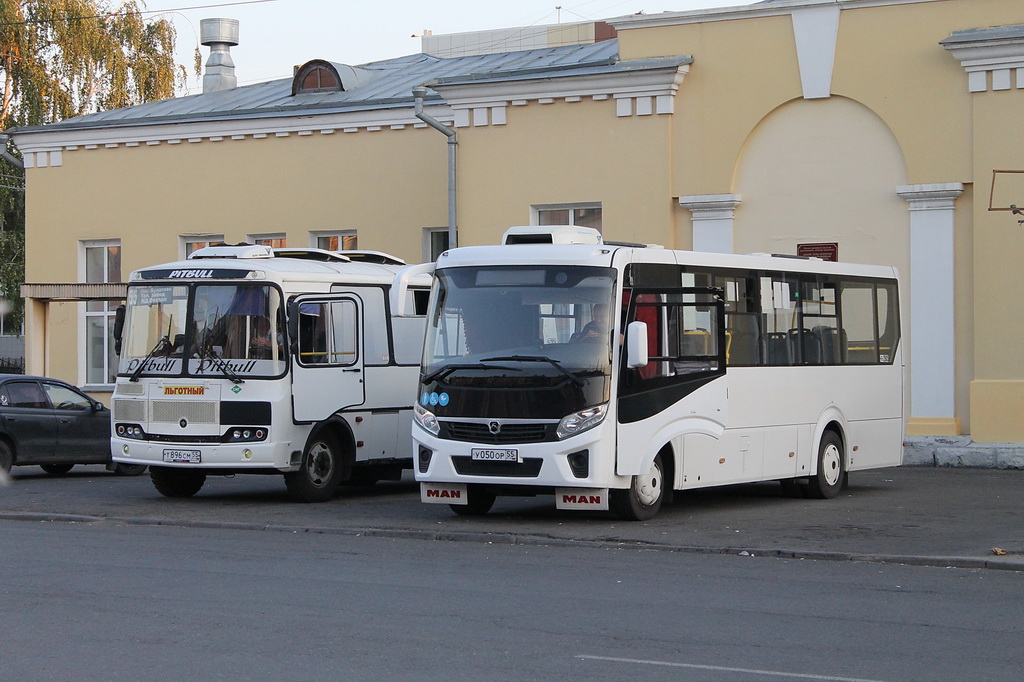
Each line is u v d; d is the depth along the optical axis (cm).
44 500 1878
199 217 3177
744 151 2473
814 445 1819
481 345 1541
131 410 1842
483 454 1511
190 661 827
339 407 1872
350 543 1415
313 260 1986
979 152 2267
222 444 1778
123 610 998
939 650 871
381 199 2973
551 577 1174
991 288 2258
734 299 1697
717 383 1638
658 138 2517
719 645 883
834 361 1877
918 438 2306
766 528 1500
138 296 1861
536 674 795
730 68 2470
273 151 3095
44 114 4556
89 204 3303
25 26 4509
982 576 1188
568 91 2581
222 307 1811
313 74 3350
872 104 2361
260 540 1441
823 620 975
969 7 2284
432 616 980
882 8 2348
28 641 885
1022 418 2231
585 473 1480
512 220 2650
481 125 2678
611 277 1514
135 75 4769
